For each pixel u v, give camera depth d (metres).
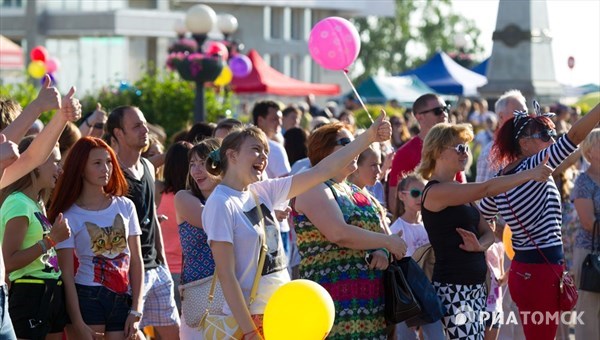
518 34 25.45
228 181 6.81
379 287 7.56
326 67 8.82
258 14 55.47
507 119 9.48
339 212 7.38
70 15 46.78
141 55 48.91
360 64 92.19
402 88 34.00
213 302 6.89
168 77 22.67
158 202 9.92
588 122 7.83
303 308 6.40
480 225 8.19
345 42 8.62
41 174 7.55
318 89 30.47
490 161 8.85
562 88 25.81
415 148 11.00
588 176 10.49
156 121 21.64
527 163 8.32
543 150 8.20
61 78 47.72
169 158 9.88
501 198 8.50
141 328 8.87
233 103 24.41
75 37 47.91
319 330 6.45
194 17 19.62
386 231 7.88
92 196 7.93
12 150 6.00
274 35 56.62
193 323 8.15
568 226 12.91
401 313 7.49
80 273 7.84
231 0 52.91
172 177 9.86
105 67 47.91
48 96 6.56
